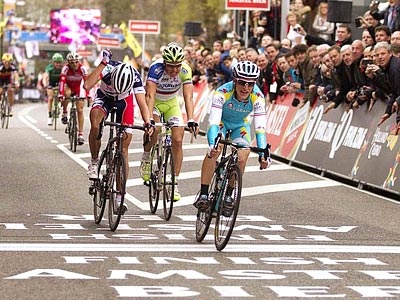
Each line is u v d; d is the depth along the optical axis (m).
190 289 12.82
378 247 16.53
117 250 15.75
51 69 45.78
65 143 37.06
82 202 21.58
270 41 34.25
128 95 19.42
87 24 113.50
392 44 23.77
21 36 120.50
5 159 30.64
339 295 12.65
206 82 43.66
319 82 29.28
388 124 24.16
